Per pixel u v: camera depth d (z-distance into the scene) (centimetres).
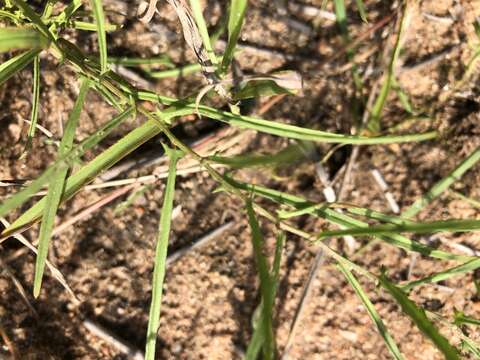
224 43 24
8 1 17
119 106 18
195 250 23
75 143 23
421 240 24
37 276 16
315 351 23
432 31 24
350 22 24
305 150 23
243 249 23
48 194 15
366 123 24
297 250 23
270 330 14
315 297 23
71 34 23
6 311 22
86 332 22
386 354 23
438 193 22
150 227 23
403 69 24
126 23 24
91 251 23
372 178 24
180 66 24
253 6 24
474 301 23
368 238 23
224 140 23
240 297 23
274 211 23
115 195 23
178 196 23
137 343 22
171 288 23
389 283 17
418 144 24
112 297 23
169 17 24
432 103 24
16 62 15
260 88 19
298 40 24
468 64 24
